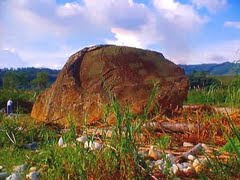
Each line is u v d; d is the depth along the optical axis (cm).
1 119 985
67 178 538
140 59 1261
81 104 1159
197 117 955
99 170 533
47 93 1261
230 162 567
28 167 630
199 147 709
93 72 1238
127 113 552
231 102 966
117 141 546
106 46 1298
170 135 845
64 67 1264
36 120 1141
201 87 1814
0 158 751
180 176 577
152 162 636
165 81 1205
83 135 782
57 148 602
